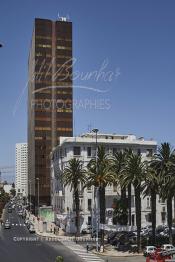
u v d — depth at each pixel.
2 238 105.94
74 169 105.00
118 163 97.06
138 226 82.50
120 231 93.75
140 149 126.75
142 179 82.12
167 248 76.56
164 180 80.38
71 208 117.88
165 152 83.12
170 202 81.75
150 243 86.69
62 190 124.12
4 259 74.06
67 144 121.94
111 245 91.31
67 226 116.69
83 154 121.88
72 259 74.56
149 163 87.25
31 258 75.19
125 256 78.06
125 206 102.00
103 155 94.25
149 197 122.12
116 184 93.62
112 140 124.38
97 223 91.31
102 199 90.56
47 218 143.50
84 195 117.25
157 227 109.25
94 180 90.56
